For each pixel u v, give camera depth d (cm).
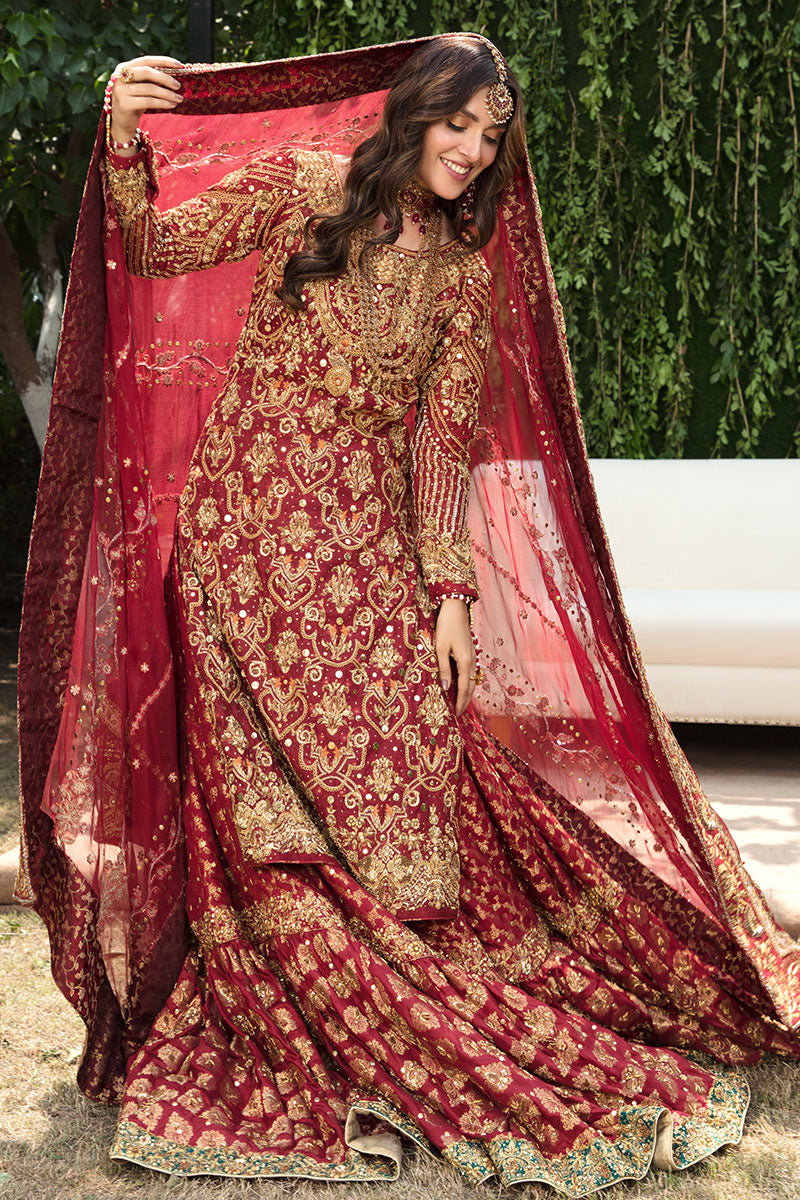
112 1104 211
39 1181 186
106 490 216
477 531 255
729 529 505
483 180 220
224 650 220
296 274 211
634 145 546
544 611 252
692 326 556
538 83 545
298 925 207
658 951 233
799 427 556
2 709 543
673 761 233
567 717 254
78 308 208
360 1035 202
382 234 214
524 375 241
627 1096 204
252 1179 187
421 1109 197
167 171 235
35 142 600
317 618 215
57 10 562
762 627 409
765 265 543
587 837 249
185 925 226
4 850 332
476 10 547
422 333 218
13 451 772
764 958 233
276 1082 208
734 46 526
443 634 222
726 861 235
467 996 207
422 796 216
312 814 220
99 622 217
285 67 221
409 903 212
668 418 561
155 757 221
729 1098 212
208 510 221
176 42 587
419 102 205
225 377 245
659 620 415
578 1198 183
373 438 221
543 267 231
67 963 210
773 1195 186
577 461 238
